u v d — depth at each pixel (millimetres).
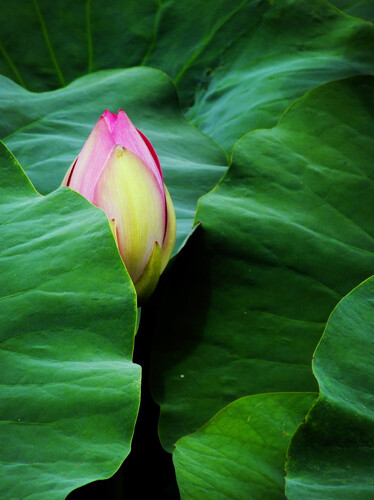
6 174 1072
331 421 980
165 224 1071
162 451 1159
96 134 1056
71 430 972
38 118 1235
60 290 1006
